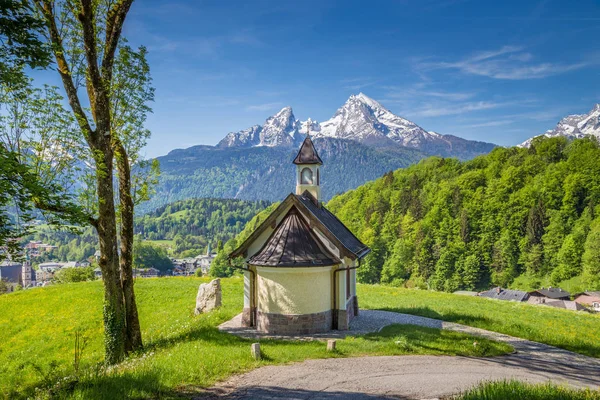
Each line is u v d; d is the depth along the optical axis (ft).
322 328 79.05
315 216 81.76
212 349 59.77
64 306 122.52
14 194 48.96
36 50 51.42
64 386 41.04
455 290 350.64
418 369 54.80
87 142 61.87
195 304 118.73
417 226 391.45
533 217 353.72
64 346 97.81
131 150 69.21
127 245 69.46
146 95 67.97
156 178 71.26
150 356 58.44
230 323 87.45
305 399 41.55
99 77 61.62
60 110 58.13
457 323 92.79
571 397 38.01
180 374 46.37
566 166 371.56
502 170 417.49
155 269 572.92
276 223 84.38
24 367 87.56
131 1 63.52
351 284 94.94
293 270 77.30
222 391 43.14
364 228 425.28
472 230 377.30
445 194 403.95
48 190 51.11
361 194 513.86
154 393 40.40
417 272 373.81
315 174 95.71
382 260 393.50
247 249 85.87
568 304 268.62
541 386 41.60
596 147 376.07
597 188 346.54
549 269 335.47
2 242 51.96
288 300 77.46
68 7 60.70
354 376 50.49
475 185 408.87
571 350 74.13
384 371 53.21
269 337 74.02
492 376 52.70
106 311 65.10
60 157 59.31
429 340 71.05
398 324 85.40
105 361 63.62
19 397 58.39
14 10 48.70
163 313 113.60
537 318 104.32
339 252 80.59
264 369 52.08
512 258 351.46
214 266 411.34
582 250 319.27
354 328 83.05
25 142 57.67
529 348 73.56
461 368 56.39
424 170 510.17
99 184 62.69
